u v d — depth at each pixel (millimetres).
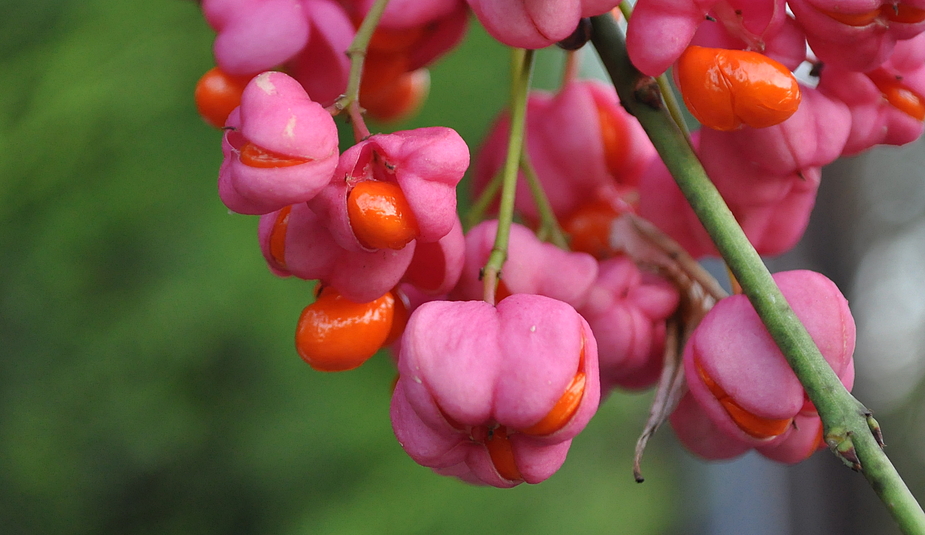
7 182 433
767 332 186
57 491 497
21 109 429
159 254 463
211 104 201
